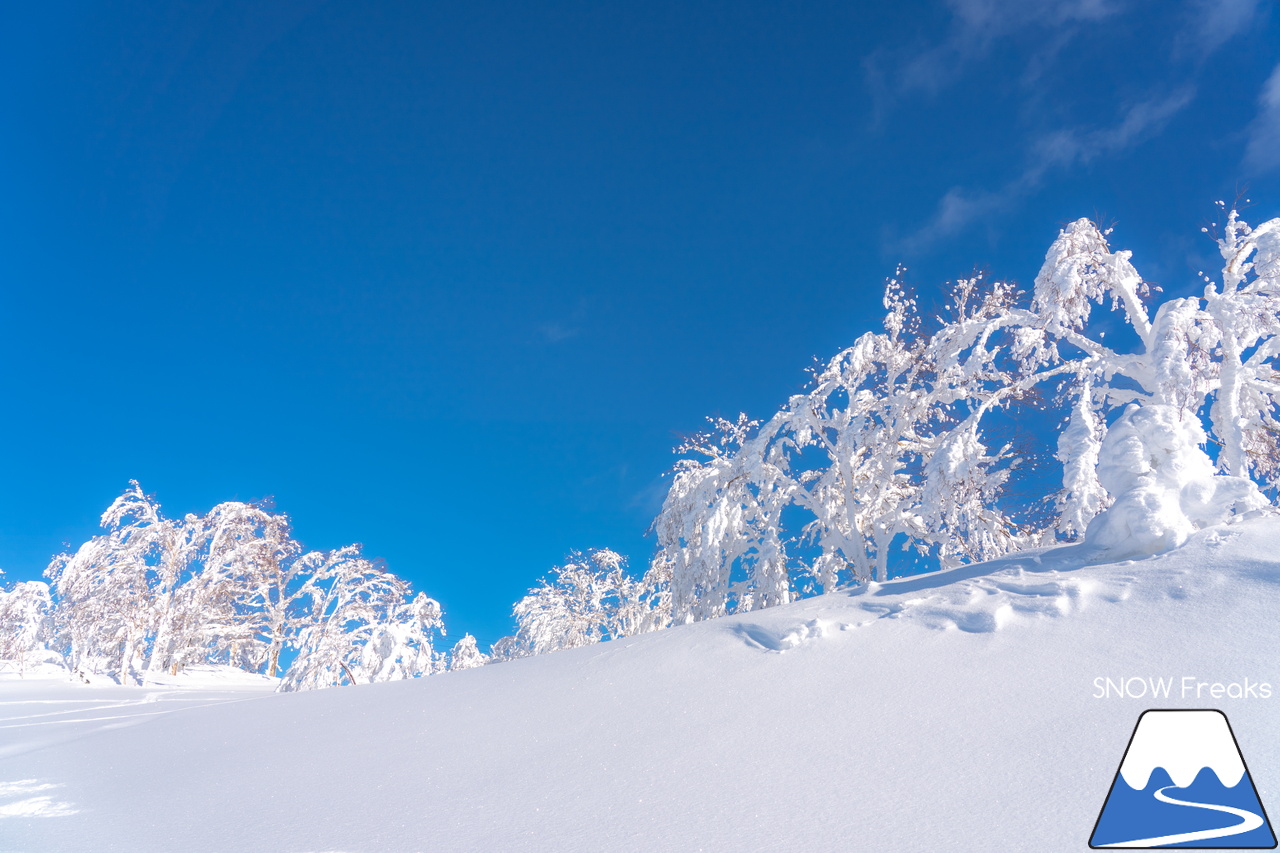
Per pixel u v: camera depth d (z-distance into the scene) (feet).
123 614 92.02
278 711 29.14
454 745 18.43
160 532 94.07
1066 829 9.59
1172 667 14.14
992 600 20.08
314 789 15.76
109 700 51.80
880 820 10.60
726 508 54.13
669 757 14.85
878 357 57.41
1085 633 16.70
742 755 14.26
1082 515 32.09
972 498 40.96
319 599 94.79
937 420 54.24
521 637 101.96
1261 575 16.81
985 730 13.26
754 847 10.21
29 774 20.01
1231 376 35.58
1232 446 35.04
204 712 31.89
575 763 15.40
